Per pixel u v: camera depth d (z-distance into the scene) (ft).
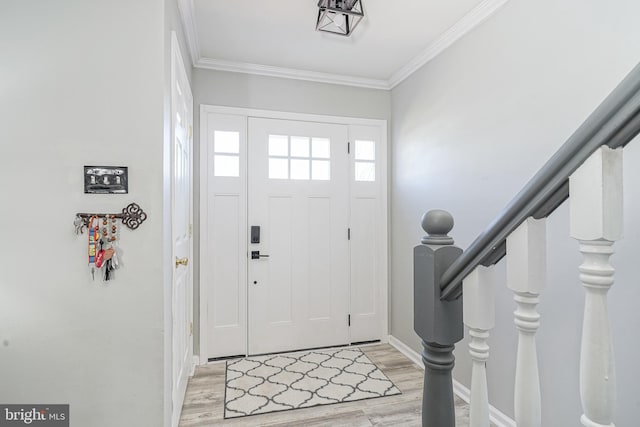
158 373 4.89
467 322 2.66
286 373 8.41
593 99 4.86
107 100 4.77
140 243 4.84
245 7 6.82
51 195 4.65
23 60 4.59
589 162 1.75
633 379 4.28
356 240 10.42
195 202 9.02
